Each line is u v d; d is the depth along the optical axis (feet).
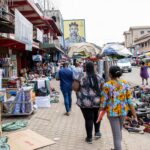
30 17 63.67
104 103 17.37
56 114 31.60
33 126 26.20
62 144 20.98
